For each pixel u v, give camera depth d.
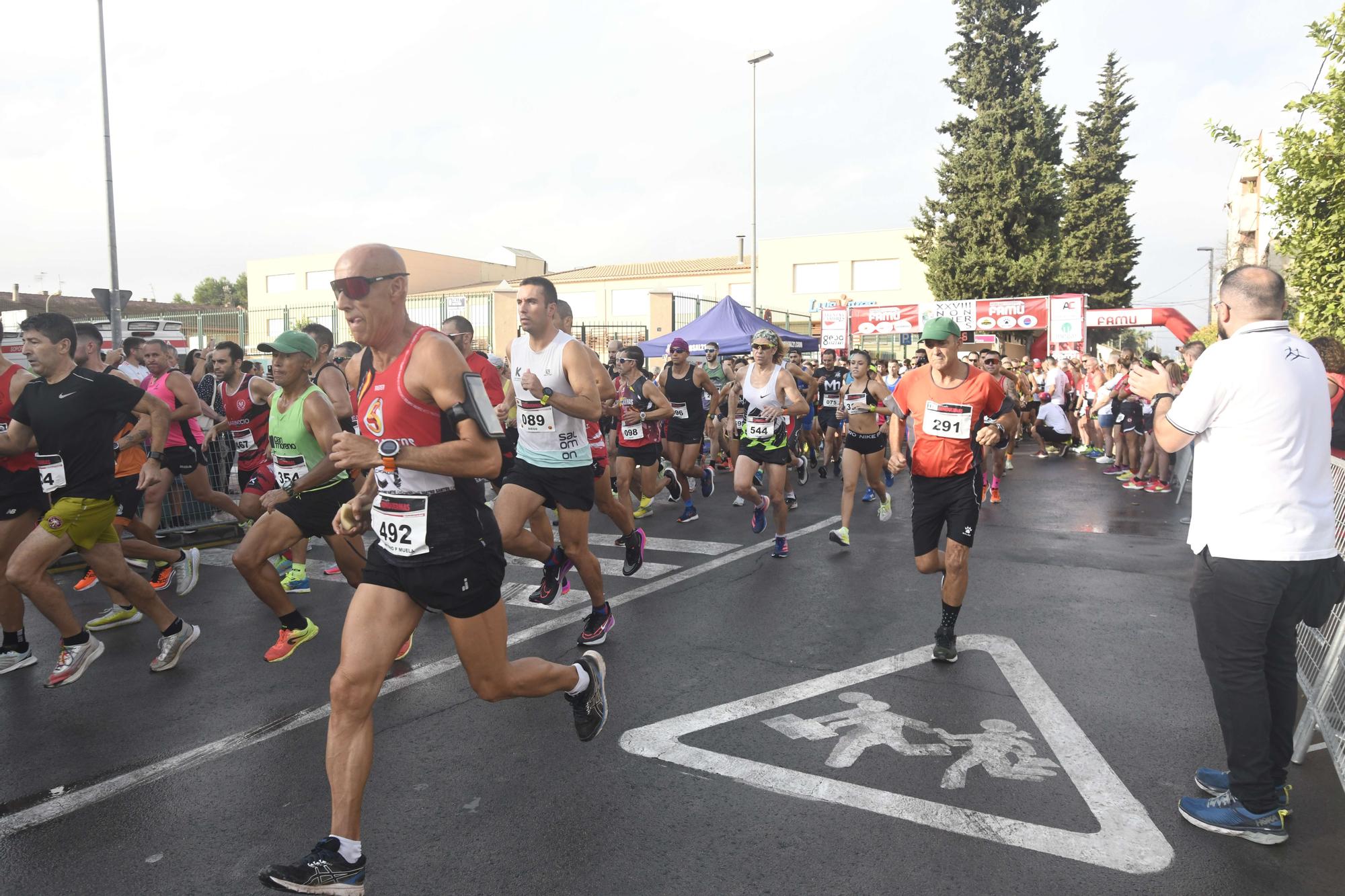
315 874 2.42
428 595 2.67
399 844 2.88
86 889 2.68
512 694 3.01
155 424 4.94
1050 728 3.76
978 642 4.98
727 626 5.32
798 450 12.10
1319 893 2.59
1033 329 24.28
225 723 3.98
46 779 3.43
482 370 5.00
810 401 12.64
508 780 3.32
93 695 4.34
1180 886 2.62
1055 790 3.21
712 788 3.25
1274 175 6.62
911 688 4.25
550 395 4.57
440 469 2.53
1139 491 11.44
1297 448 2.85
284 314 22.34
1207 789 3.14
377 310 2.65
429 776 3.37
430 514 2.65
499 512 4.80
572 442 4.80
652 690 4.25
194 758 3.61
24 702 4.26
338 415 5.76
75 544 4.38
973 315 24.69
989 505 10.25
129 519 6.36
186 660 4.87
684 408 9.09
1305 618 2.96
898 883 2.63
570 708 4.04
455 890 2.62
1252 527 2.85
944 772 3.36
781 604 5.84
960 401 4.52
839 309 22.38
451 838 2.91
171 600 6.20
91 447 4.36
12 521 4.66
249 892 2.66
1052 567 6.92
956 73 33.12
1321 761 3.54
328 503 4.62
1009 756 3.49
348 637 2.61
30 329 4.23
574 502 4.81
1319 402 2.89
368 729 2.59
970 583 6.41
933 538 4.77
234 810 3.17
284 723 3.96
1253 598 2.84
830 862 2.75
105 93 18.80
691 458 9.06
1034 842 2.86
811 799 3.15
